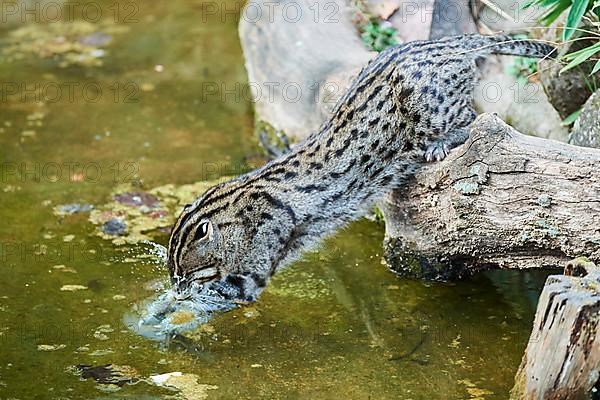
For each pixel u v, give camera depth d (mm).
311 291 11008
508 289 10891
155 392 9266
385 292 10922
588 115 10461
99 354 9805
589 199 9258
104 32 17406
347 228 12047
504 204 9773
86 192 12812
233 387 9383
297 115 13492
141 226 12078
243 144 14141
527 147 9562
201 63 16406
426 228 10680
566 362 8141
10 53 16641
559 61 10852
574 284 8281
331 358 9844
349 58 13203
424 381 9469
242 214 10125
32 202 12570
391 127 10469
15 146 13922
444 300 10750
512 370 9609
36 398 9117
